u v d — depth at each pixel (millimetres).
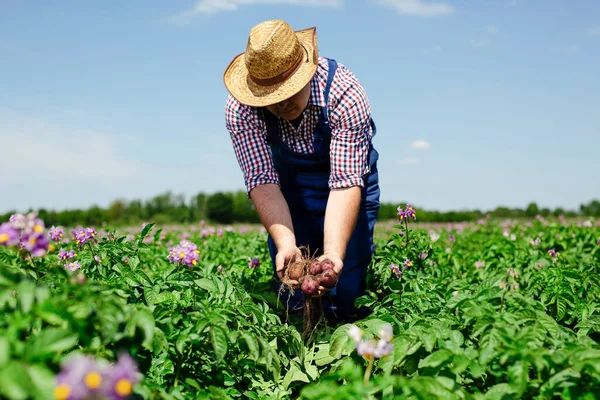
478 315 3111
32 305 2350
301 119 4582
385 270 5031
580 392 2621
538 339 2938
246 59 4070
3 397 1932
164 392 2625
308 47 4277
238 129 4574
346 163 4277
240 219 43531
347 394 2459
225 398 3049
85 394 1777
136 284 3828
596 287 4766
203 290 3941
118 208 40594
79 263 4270
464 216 32844
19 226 2586
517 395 2588
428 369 2951
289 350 3736
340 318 5199
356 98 4344
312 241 5246
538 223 14945
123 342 2717
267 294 5180
